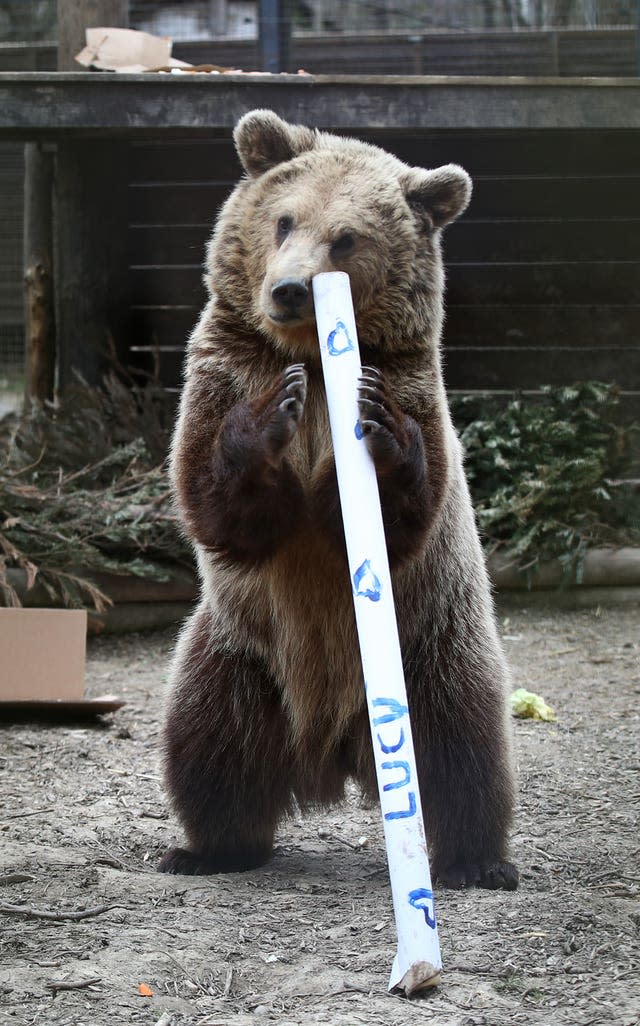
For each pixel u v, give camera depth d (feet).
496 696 16.34
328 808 17.70
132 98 33.01
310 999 11.98
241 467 13.99
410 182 16.20
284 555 15.46
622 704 26.86
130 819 18.74
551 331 41.01
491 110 32.96
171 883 15.64
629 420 41.01
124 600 33.94
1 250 48.49
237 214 16.16
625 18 54.65
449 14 64.49
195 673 16.60
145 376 40.42
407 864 11.89
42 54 50.67
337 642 15.84
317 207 15.28
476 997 11.85
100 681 28.81
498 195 40.65
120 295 40.01
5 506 33.04
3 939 13.21
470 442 38.55
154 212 40.75
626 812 19.26
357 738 16.40
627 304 40.88
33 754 22.36
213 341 15.75
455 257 40.96
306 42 55.93
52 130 36.65
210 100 32.94
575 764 22.16
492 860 15.94
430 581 16.06
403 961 11.93
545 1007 11.72
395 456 13.41
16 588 32.58
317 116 32.86
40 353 40.42
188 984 12.31
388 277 15.57
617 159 40.19
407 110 32.94
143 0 61.67
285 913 14.52
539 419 38.63
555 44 53.26
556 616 35.55
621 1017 11.46
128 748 22.95
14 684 24.56
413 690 16.07
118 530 32.96
